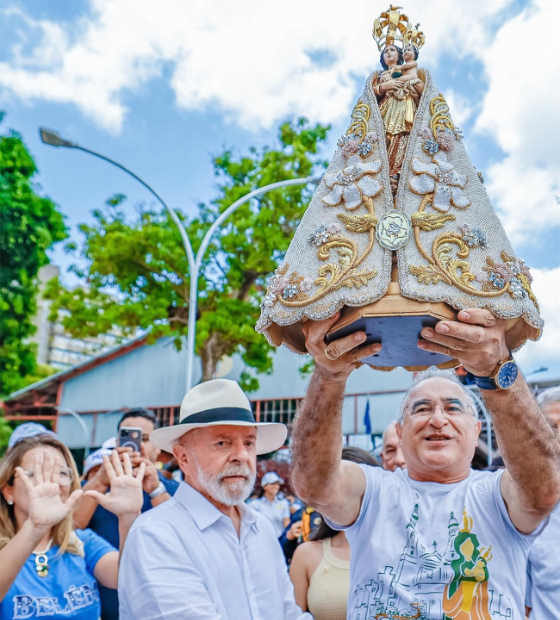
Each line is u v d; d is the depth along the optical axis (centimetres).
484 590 260
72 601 320
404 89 224
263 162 2047
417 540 271
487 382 223
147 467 411
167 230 1964
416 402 300
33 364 2267
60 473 339
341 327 198
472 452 298
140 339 2794
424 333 197
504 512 271
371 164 210
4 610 301
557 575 324
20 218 2011
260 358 1980
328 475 264
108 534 417
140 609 277
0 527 327
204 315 1905
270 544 333
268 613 304
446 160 210
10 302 2077
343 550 391
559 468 245
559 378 1111
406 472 306
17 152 2059
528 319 201
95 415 2834
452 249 197
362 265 196
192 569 285
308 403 255
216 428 322
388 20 244
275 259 1945
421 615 257
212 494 313
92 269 2016
